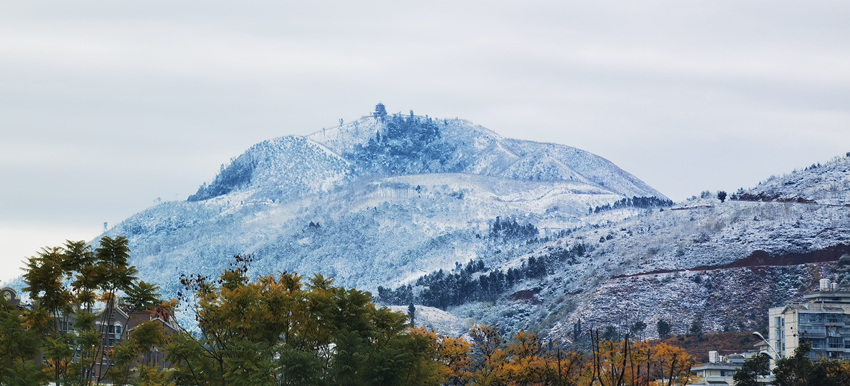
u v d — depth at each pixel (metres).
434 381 69.31
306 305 68.38
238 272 71.44
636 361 80.62
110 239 66.25
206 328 66.88
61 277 65.50
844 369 122.69
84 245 65.88
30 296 65.69
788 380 124.69
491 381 92.50
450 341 94.19
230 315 66.50
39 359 70.31
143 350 65.88
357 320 69.50
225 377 63.34
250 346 64.19
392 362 66.62
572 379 88.81
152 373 65.94
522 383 93.81
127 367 66.00
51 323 65.94
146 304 67.12
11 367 63.22
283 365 64.06
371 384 66.19
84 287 65.88
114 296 67.44
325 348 69.31
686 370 83.62
